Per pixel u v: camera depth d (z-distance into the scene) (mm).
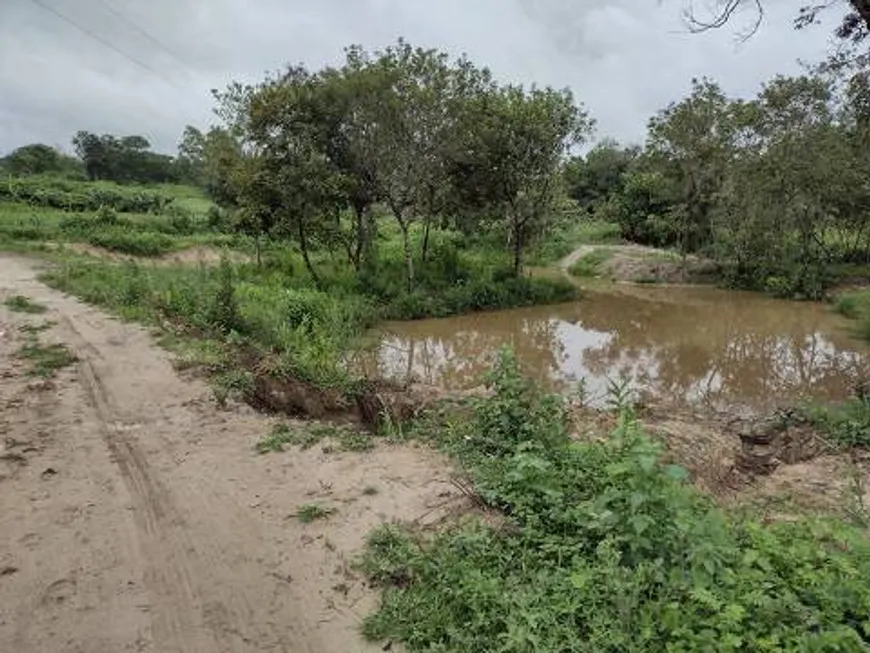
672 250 37688
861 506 5891
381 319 21125
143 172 82500
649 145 31109
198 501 5848
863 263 32000
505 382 7277
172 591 4555
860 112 16391
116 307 15133
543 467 5348
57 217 38188
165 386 9336
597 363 16047
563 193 27500
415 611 4125
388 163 22094
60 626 4188
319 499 5812
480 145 22953
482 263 28422
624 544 4367
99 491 6066
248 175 21766
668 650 3371
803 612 3592
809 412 9562
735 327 21219
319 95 21375
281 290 18875
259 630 4148
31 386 9180
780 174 27156
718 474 7020
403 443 7191
